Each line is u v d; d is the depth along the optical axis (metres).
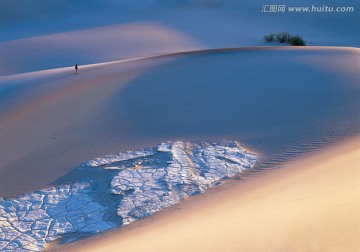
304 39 59.66
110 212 14.29
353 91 22.77
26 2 75.19
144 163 17.58
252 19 70.06
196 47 52.97
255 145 18.83
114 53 50.59
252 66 28.53
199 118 21.69
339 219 7.48
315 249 6.39
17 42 55.16
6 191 16.45
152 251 7.87
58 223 13.91
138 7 77.75
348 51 31.33
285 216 8.39
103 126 21.39
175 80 26.81
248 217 9.29
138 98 24.42
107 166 17.48
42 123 22.36
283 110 21.72
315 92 23.36
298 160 16.42
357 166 12.62
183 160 17.55
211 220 10.21
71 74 30.70
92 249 10.89
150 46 53.12
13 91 28.06
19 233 13.46
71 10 76.75
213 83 25.83
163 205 14.34
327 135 18.67
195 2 77.12
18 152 19.53
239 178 15.85
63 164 18.16
